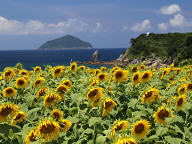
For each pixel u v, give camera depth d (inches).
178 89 227.0
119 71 257.4
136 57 4862.2
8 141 147.0
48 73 365.1
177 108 188.7
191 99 217.3
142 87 271.0
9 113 160.4
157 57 4534.9
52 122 135.4
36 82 259.4
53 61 5703.7
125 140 119.3
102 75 288.2
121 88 258.5
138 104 213.6
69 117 178.9
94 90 188.2
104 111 173.2
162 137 155.6
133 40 5620.1
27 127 157.9
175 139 148.4
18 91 265.1
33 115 183.3
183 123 181.6
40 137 135.1
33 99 215.5
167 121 163.8
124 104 209.2
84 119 178.9
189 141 161.6
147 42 5211.6
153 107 206.7
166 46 4874.5
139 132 139.0
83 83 287.0
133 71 397.1
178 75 374.9
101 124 166.4
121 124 140.7
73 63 374.6
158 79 342.3
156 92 198.2
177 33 5452.8
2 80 311.3
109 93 233.9
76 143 146.5
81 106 201.8
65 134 155.1
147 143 155.2
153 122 180.2
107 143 145.6
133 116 181.8
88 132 153.9
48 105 187.0
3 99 238.7
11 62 5393.7
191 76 304.5
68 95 233.0
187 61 2065.7
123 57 5206.7
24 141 143.3
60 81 289.3
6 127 155.6
